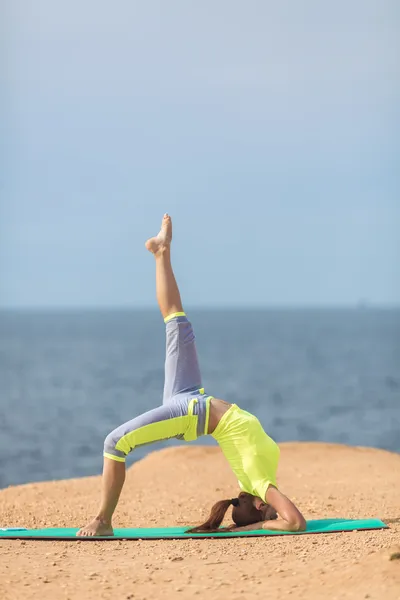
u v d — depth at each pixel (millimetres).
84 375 130375
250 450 15805
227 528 15938
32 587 11617
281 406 90500
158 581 11867
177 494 21969
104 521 15547
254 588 11375
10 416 82688
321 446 28453
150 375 130375
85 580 11961
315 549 13336
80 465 55969
